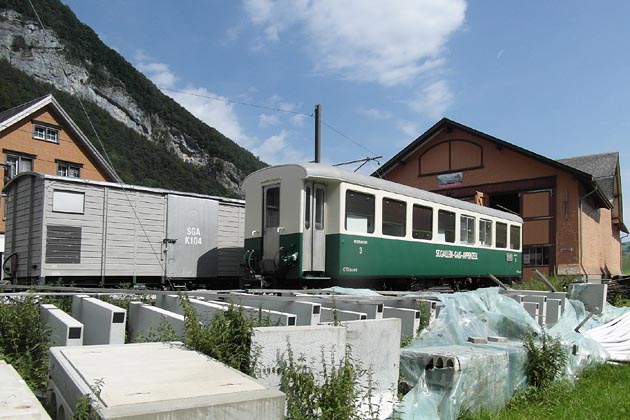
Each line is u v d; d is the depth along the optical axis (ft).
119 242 41.24
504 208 89.97
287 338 13.07
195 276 45.83
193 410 8.31
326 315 21.04
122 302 22.72
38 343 16.16
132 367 10.65
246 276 40.98
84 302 19.15
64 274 38.06
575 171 79.25
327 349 13.74
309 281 38.14
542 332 22.61
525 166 85.05
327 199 39.34
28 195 39.68
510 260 64.18
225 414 8.62
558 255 81.15
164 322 16.53
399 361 16.90
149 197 43.45
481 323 23.90
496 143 86.84
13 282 40.55
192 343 12.84
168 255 44.14
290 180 38.40
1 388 8.93
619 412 18.76
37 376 14.64
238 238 50.19
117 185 41.32
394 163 97.76
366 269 40.37
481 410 17.83
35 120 85.40
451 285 54.08
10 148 81.92
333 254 38.52
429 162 95.35
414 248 45.78
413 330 22.00
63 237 38.32
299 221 37.45
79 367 10.50
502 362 19.26
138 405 8.25
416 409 15.43
